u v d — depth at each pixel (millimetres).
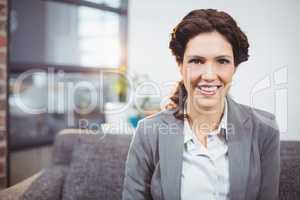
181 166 1097
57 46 2961
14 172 2207
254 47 1138
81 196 1247
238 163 1076
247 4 1144
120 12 2209
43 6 2945
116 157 1269
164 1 1245
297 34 1115
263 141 1097
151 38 1286
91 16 2469
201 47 1078
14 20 2756
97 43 2412
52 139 2359
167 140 1118
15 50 2738
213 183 1088
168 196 1092
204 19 1069
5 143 1923
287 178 1101
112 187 1238
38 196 1270
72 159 1344
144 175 1146
